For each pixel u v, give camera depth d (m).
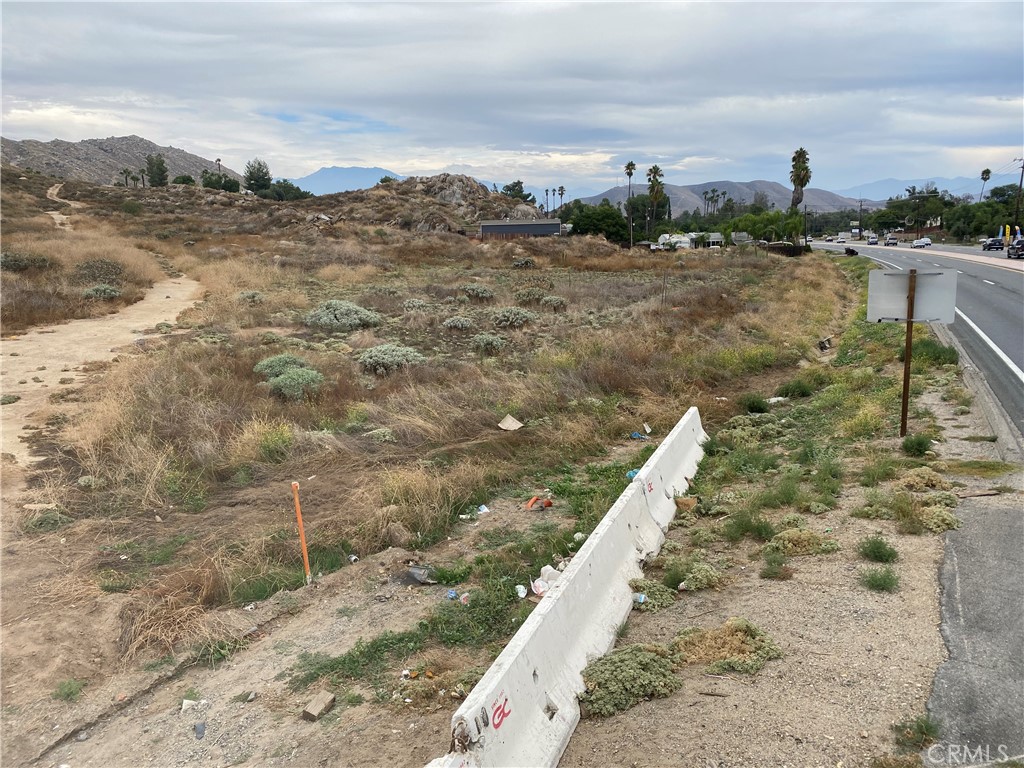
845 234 136.38
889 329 17.31
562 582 4.38
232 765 3.84
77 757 4.00
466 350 17.31
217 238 47.69
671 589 5.25
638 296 27.12
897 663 3.84
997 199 114.00
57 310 20.06
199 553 6.60
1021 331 16.22
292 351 15.90
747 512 6.45
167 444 9.24
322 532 7.00
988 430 8.48
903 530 5.65
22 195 67.00
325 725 4.14
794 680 3.81
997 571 4.80
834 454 8.19
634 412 11.47
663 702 3.83
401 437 10.19
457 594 5.79
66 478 8.41
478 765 3.01
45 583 5.95
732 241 87.31
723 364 14.69
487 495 8.07
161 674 4.82
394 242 54.28
